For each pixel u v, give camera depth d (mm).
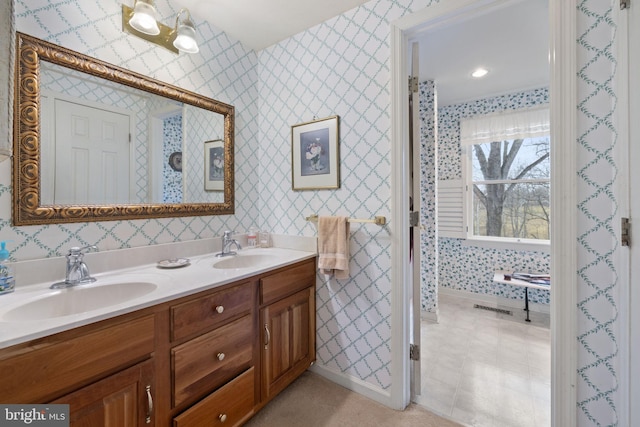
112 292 1188
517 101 2934
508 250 3010
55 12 1176
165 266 1422
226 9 1657
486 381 1778
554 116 1114
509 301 3006
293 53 1925
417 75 1611
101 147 1331
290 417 1489
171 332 1049
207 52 1771
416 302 1641
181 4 1608
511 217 3076
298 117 1914
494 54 2191
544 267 2826
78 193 1253
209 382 1186
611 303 1029
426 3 1404
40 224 1142
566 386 1111
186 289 1090
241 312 1333
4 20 821
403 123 1523
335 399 1629
